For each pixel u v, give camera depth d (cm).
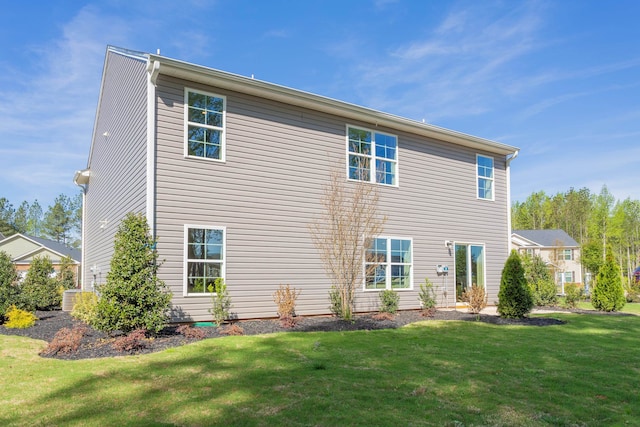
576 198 5312
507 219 1638
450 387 530
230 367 593
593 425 425
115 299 766
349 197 1218
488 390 523
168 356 655
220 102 1026
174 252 932
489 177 1600
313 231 1144
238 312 1006
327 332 892
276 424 400
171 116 955
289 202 1109
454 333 917
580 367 641
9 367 592
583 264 3716
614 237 4672
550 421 431
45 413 425
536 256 1703
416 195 1374
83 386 508
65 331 812
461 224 1491
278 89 1071
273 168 1090
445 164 1465
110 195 1353
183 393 484
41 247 3212
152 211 910
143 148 962
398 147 1348
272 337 813
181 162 958
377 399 475
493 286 1566
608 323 1119
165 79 954
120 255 789
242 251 1025
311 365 607
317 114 1181
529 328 1002
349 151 1236
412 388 520
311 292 1129
